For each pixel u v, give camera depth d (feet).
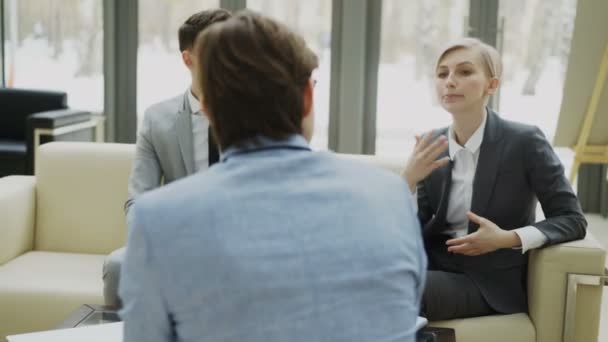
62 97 20.42
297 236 3.68
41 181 11.39
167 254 3.60
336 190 3.85
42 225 11.38
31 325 9.71
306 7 20.84
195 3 21.24
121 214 11.21
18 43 22.17
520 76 20.07
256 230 3.65
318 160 3.96
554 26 19.76
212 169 3.86
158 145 9.43
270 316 3.58
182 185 3.78
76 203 11.28
